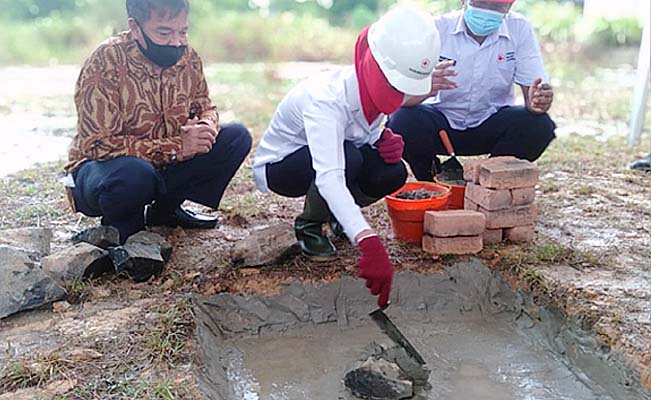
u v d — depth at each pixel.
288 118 2.77
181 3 2.74
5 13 11.50
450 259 2.94
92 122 2.78
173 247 3.06
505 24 3.45
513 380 2.42
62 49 10.14
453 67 3.44
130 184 2.79
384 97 2.44
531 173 3.02
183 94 2.97
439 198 3.02
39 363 2.18
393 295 2.86
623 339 2.37
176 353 2.27
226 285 2.75
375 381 2.29
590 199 3.73
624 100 7.04
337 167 2.36
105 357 2.24
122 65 2.81
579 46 10.56
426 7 10.49
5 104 6.52
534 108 3.43
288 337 2.69
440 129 3.51
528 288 2.78
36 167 4.35
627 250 3.05
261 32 10.52
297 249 2.89
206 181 3.16
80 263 2.70
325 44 10.41
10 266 2.50
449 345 2.64
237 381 2.40
